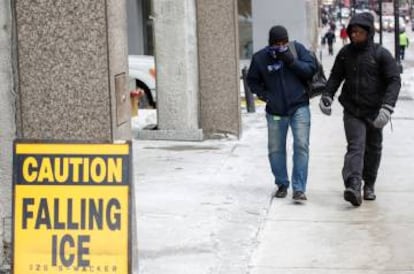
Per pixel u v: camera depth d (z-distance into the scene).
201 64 34.41
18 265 12.46
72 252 12.40
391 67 20.86
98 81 14.96
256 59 22.16
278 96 22.14
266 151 31.47
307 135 22.28
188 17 33.56
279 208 21.83
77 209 12.46
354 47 21.27
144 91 46.06
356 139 21.44
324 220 20.56
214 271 16.33
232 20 33.97
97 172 12.48
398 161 29.67
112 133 15.04
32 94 15.21
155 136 34.41
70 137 15.18
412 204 22.28
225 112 34.59
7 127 15.42
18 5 15.01
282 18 82.88
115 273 12.34
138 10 76.94
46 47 15.03
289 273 16.31
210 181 25.34
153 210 21.41
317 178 26.34
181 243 18.31
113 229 12.39
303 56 21.94
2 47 15.26
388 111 20.66
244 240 18.62
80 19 14.87
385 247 18.11
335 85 21.84
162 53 34.06
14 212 12.52
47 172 12.54
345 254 17.62
